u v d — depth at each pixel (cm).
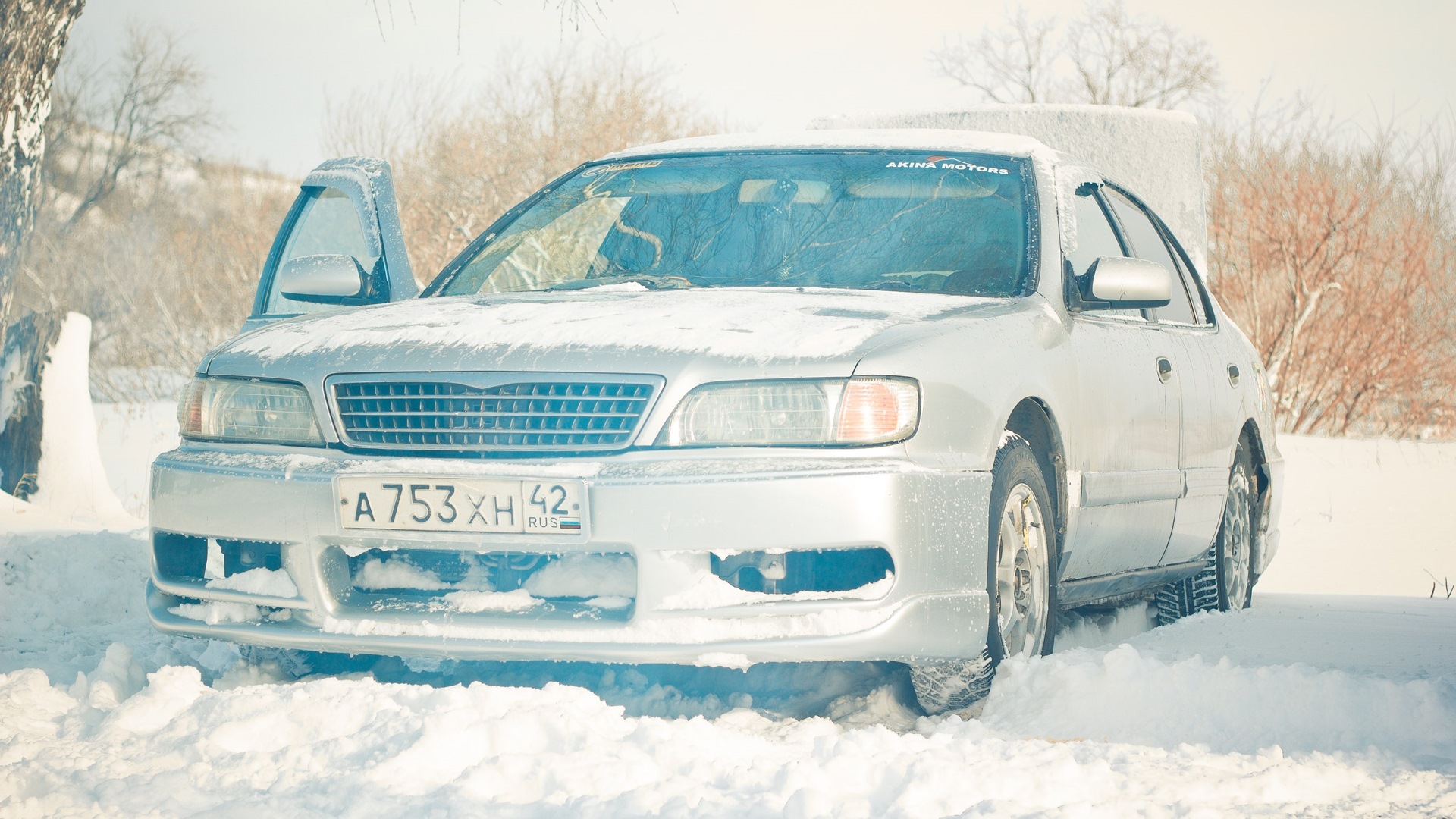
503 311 383
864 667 399
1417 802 282
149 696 326
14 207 798
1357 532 958
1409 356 1561
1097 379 438
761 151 497
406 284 541
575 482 332
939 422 347
